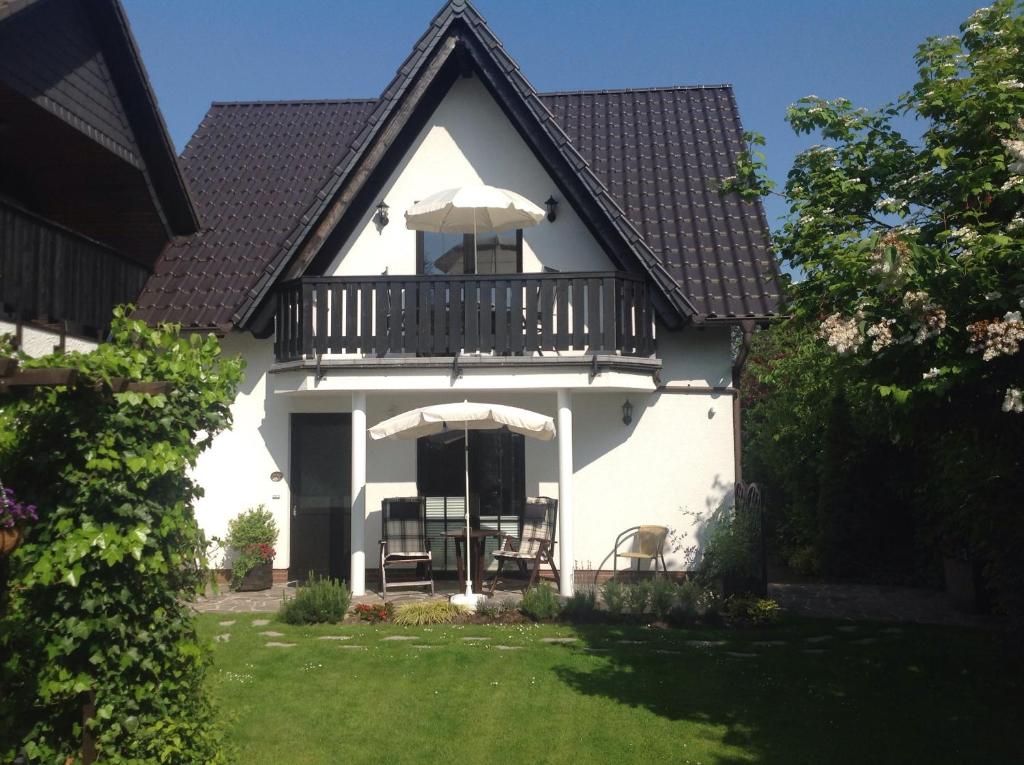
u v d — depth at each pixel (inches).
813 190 335.0
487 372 504.7
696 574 537.6
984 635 410.9
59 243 440.1
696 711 303.9
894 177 309.0
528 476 571.5
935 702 312.0
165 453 216.7
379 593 521.7
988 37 298.5
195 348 237.8
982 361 227.3
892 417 257.9
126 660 211.2
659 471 558.9
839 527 594.6
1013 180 239.6
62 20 435.2
